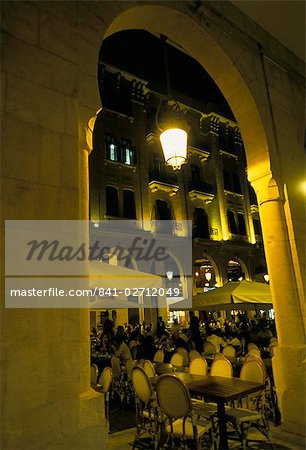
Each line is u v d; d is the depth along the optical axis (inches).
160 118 192.9
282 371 187.9
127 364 297.7
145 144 1021.2
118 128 984.9
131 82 1035.3
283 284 192.9
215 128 1217.4
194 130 1181.1
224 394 159.0
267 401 241.3
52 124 117.3
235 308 415.8
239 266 1275.8
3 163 103.1
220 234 1119.0
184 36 196.9
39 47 121.8
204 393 163.6
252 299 348.2
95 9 145.3
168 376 156.7
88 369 110.3
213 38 196.7
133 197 959.6
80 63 132.9
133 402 309.9
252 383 184.4
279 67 240.8
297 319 186.2
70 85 126.3
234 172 1253.1
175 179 1057.5
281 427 189.2
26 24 121.0
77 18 137.3
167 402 157.2
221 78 214.2
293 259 196.1
